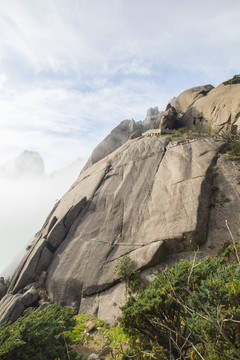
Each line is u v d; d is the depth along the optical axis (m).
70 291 11.80
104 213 14.27
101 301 10.05
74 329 7.74
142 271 9.66
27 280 14.41
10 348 3.81
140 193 13.24
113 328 7.63
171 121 19.84
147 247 10.04
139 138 19.34
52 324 4.96
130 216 12.55
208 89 22.28
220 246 8.58
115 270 10.55
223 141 12.80
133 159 16.09
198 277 4.11
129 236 11.64
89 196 16.39
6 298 14.05
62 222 15.84
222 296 3.12
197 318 3.11
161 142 15.58
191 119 19.28
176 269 4.31
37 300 12.77
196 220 9.38
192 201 10.09
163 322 3.79
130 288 9.32
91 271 11.58
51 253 14.99
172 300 3.78
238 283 3.28
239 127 13.30
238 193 9.64
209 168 11.16
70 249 13.98
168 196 11.36
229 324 2.76
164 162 13.66
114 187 15.36
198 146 12.97
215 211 9.70
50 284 13.05
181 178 11.56
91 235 13.67
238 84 16.70
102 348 6.29
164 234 9.96
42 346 4.35
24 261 16.42
